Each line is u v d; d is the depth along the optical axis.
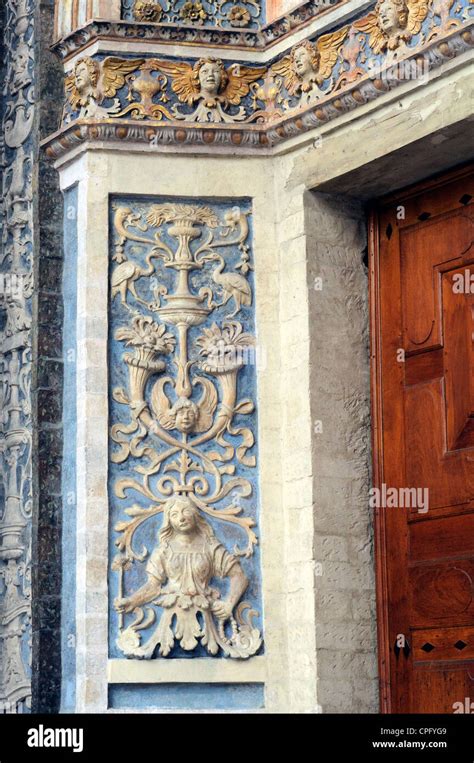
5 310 8.59
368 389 8.02
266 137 8.14
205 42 8.17
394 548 7.80
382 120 7.61
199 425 7.90
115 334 7.88
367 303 8.12
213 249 8.09
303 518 7.73
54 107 8.43
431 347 7.79
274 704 7.62
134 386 7.85
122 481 7.73
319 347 7.90
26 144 8.64
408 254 7.97
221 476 7.86
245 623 7.71
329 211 8.07
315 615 7.60
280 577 7.79
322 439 7.81
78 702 7.48
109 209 8.01
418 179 7.91
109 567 7.63
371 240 8.13
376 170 7.77
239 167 8.16
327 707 7.52
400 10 7.43
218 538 7.78
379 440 7.94
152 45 8.12
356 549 7.79
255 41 8.22
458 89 7.21
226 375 7.97
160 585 7.65
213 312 8.03
